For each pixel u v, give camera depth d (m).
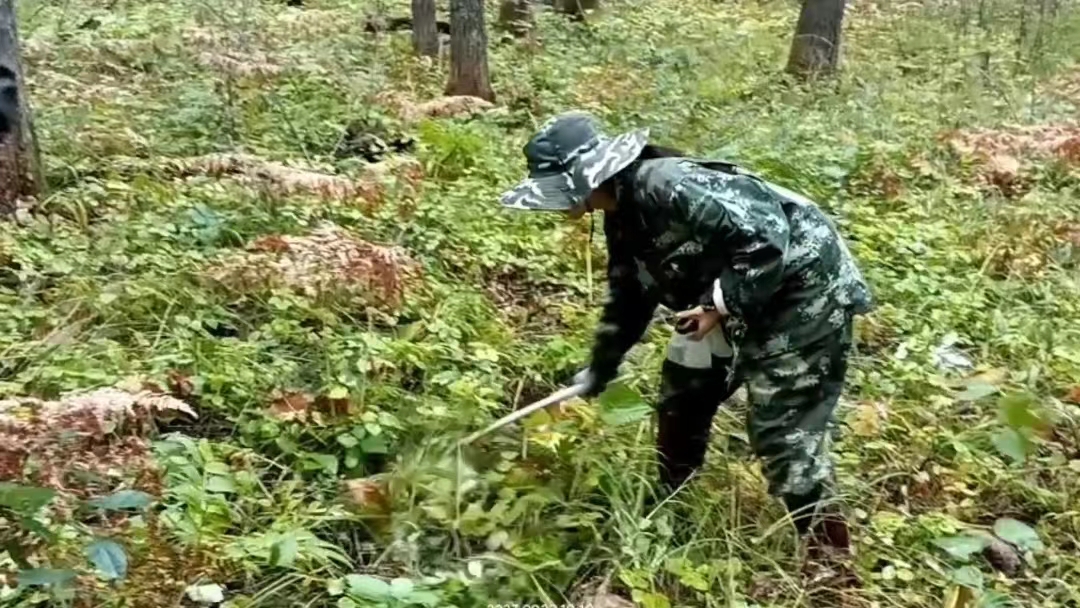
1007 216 7.00
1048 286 6.12
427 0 10.30
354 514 3.87
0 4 5.64
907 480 4.45
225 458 4.07
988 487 4.43
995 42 12.23
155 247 5.41
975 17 13.70
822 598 3.75
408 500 3.91
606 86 9.18
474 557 3.68
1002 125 8.69
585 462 4.12
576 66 10.06
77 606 3.29
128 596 3.34
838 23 11.00
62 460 3.66
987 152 7.94
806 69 10.93
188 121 7.16
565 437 4.20
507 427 4.34
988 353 5.48
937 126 8.78
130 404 3.82
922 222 6.98
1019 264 6.36
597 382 4.00
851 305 3.66
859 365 5.26
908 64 11.37
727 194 3.39
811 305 3.58
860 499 4.27
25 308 4.87
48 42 8.63
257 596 3.46
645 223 3.51
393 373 4.66
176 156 6.73
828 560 3.85
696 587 3.61
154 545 3.48
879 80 10.52
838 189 7.29
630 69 10.06
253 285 5.09
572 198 3.44
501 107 8.48
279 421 4.25
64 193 5.90
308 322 5.05
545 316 5.58
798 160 7.43
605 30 11.88
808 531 3.85
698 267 3.50
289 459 4.19
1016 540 3.99
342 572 3.70
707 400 3.99
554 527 3.86
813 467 3.70
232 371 4.50
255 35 9.39
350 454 4.19
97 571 3.35
